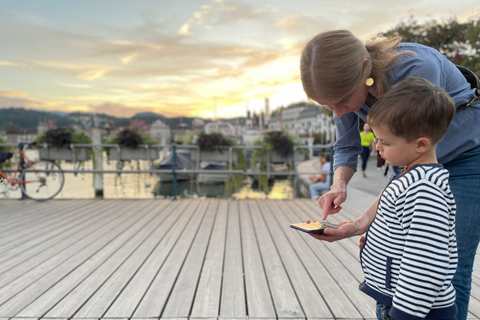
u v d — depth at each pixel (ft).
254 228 13.32
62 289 7.73
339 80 3.23
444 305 2.87
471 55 43.32
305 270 8.89
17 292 7.58
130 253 10.27
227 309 6.77
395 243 2.94
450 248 2.85
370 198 19.74
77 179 30.42
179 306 6.89
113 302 7.08
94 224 13.96
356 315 6.52
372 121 3.03
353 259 9.74
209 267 9.10
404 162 3.04
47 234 12.47
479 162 3.72
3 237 12.10
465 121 3.67
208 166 38.01
